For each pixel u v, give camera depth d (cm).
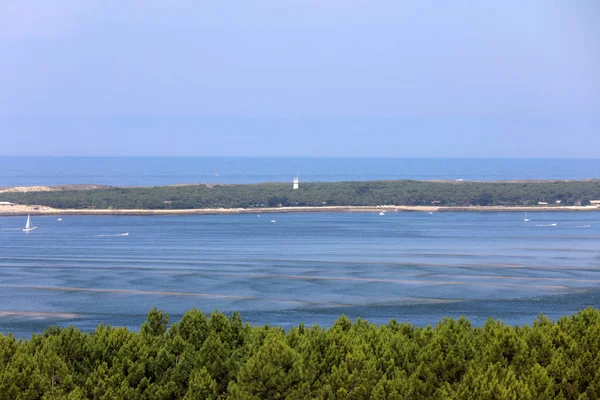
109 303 14700
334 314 13625
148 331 8238
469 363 7075
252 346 7481
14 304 14525
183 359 7331
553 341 7550
